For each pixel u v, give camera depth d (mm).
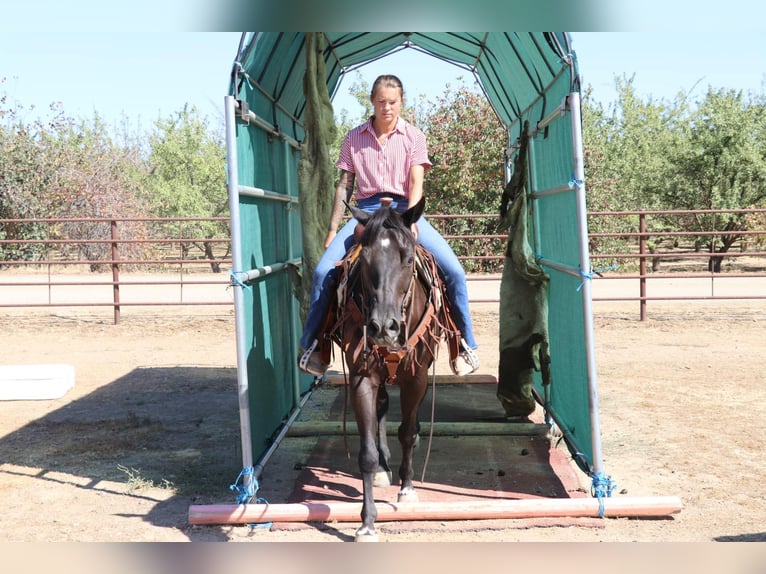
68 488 5312
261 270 5293
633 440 6262
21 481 5473
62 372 8672
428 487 5109
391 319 3646
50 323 13250
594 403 4625
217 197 28859
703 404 7449
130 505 4957
